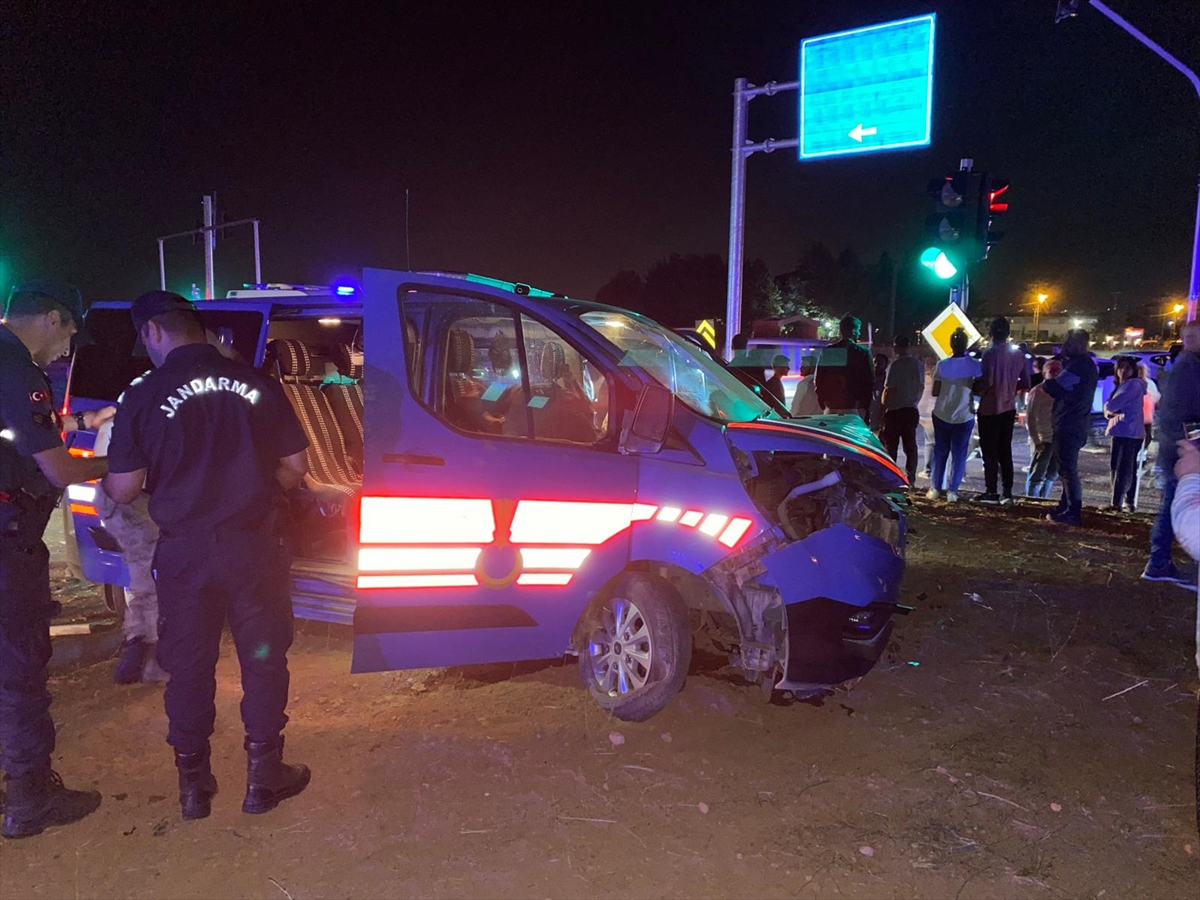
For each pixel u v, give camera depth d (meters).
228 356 3.32
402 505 3.56
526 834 2.98
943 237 9.73
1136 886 2.75
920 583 5.84
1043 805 3.20
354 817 3.08
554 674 4.35
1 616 2.86
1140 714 3.93
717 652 4.29
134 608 4.20
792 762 3.49
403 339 3.67
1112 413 8.47
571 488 3.72
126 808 3.14
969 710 3.97
